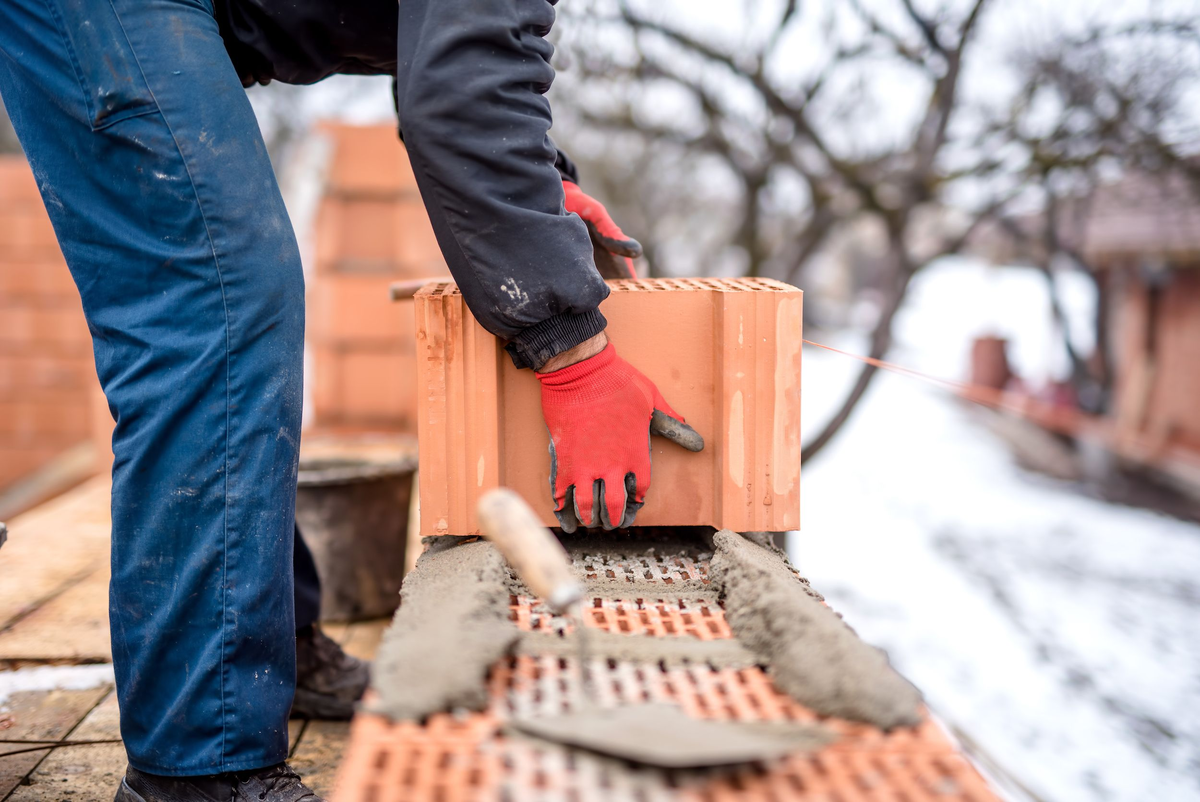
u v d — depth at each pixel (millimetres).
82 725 1459
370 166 4590
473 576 854
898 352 16984
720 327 1080
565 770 585
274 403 1077
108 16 1021
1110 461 9359
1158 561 6617
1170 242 8125
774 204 5707
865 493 8789
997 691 4285
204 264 1041
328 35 1252
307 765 1386
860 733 636
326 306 4543
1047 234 7094
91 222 1061
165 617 1051
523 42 965
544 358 1002
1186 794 3223
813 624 730
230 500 1052
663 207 7699
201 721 1050
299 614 1474
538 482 1108
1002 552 6859
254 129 1096
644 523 1115
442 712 652
